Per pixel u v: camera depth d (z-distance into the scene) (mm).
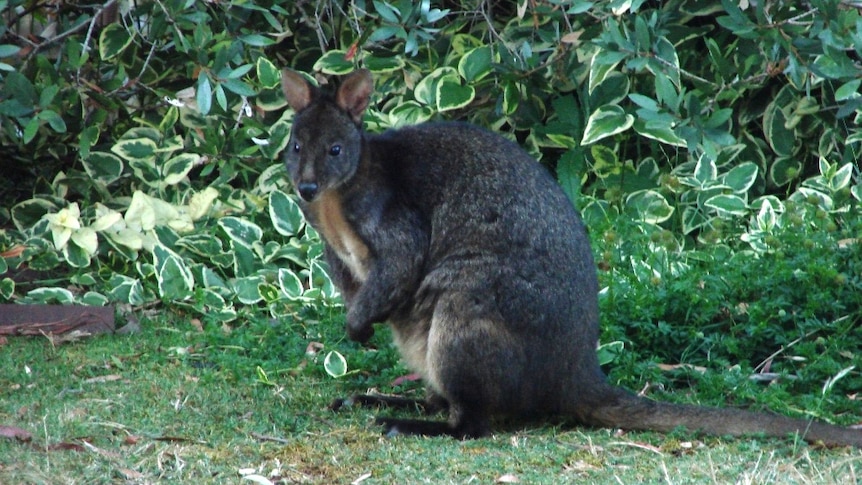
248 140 13289
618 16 12086
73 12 13594
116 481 7074
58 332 10789
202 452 7684
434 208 8641
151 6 12586
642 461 7676
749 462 7578
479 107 13383
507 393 8289
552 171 13664
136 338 10734
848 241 10883
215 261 12102
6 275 11969
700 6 12859
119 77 12680
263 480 7121
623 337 10031
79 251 11758
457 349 8234
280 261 12266
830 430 7957
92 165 12852
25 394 8953
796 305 10188
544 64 12516
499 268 8281
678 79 11719
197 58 11875
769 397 8969
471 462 7586
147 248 12055
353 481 7211
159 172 12852
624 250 11273
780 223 11664
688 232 12297
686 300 10359
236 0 12344
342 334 10672
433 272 8523
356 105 8805
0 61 12711
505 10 13945
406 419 8445
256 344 10523
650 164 12922
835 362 9438
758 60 12336
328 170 8523
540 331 8273
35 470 7059
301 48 14008
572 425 8688
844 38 10531
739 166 12414
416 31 12258
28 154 13625
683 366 9727
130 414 8508
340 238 8992
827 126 12867
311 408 9016
